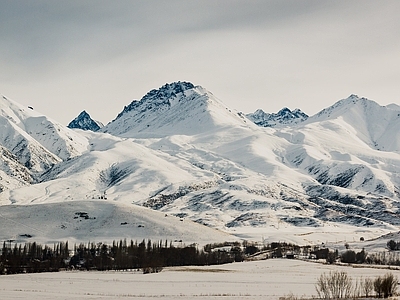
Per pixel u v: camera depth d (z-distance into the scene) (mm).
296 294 174375
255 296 167125
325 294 160875
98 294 174500
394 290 161000
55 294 173375
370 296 157875
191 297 163125
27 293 176000
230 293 178125
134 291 184250
